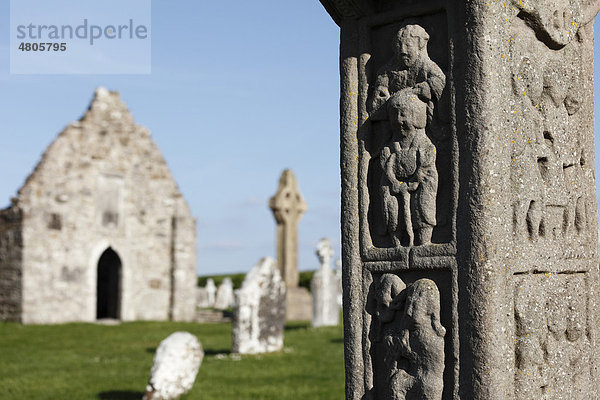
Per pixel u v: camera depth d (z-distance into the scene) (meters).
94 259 23.14
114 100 24.33
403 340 4.43
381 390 4.64
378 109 4.71
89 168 23.28
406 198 4.52
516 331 4.30
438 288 4.36
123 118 24.44
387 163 4.61
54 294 22.08
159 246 25.02
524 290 4.32
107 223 23.64
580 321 4.88
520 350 4.28
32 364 12.55
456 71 4.31
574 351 4.85
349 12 4.82
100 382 10.52
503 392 4.09
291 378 10.55
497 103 4.20
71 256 22.59
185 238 25.39
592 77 5.22
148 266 24.67
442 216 4.37
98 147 23.59
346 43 4.89
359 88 4.83
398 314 4.55
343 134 4.86
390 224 4.59
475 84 4.20
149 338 17.42
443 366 4.27
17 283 21.55
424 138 4.47
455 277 4.24
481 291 4.12
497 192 4.16
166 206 25.25
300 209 25.20
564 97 4.85
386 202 4.61
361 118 4.80
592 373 5.02
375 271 4.66
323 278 19.72
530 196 4.43
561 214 4.77
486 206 4.14
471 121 4.20
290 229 25.00
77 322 22.23
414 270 4.48
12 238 21.83
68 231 22.59
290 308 24.16
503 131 4.23
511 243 4.24
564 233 4.84
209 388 9.68
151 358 13.46
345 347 4.77
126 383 10.41
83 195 23.06
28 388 9.99
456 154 4.27
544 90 4.72
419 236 4.46
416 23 4.56
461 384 4.18
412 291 4.41
